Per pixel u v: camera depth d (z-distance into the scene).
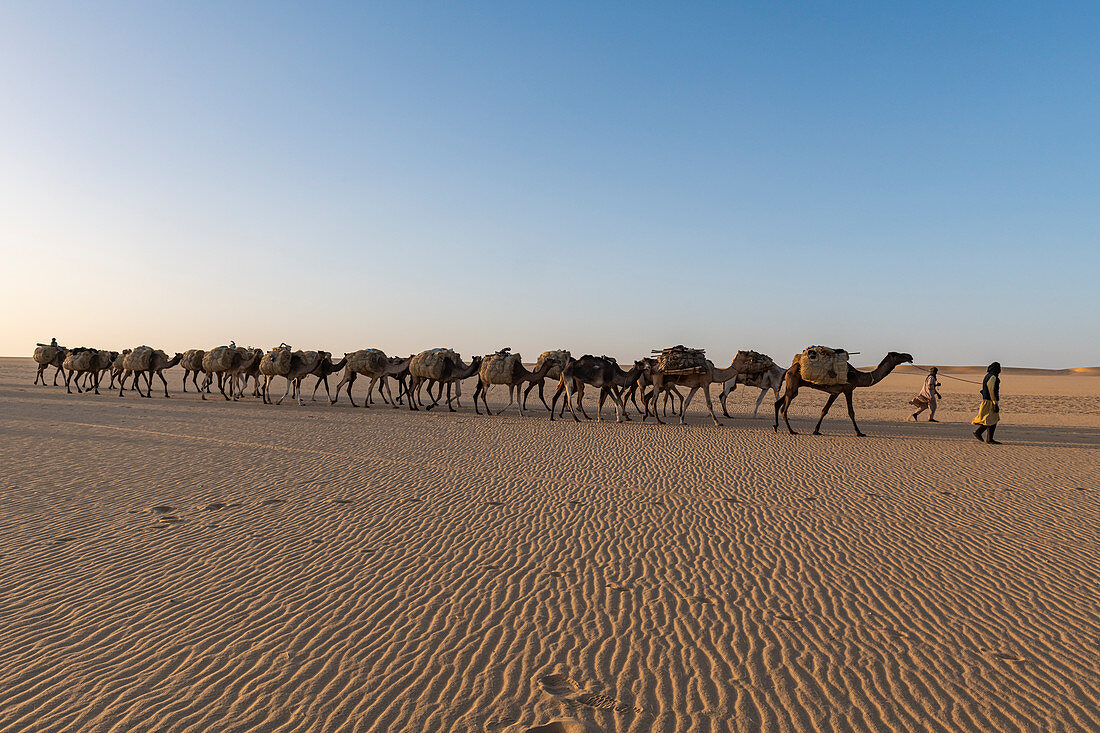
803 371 19.88
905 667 4.90
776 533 8.66
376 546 7.98
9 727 3.98
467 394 43.00
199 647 5.17
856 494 11.09
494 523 9.10
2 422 20.80
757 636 5.46
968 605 6.13
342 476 12.51
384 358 30.53
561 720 4.16
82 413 24.22
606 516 9.53
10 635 5.36
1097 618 5.81
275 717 4.16
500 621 5.75
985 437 20.36
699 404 34.88
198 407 28.23
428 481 12.06
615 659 5.04
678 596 6.38
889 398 44.12
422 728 4.07
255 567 7.17
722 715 4.25
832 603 6.20
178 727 4.03
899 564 7.36
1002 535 8.55
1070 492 11.30
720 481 12.20
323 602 6.16
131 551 7.72
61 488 11.25
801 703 4.40
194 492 11.02
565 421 23.75
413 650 5.16
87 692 4.44
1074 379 81.88
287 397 37.28
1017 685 4.63
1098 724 4.13
